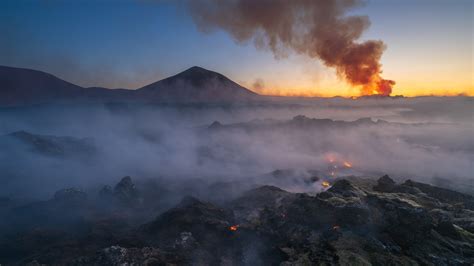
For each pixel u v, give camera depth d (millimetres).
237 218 69562
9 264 62375
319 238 46281
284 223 54812
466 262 39719
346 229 46688
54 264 57875
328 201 53406
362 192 58781
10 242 71688
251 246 53344
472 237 47125
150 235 67000
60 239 73438
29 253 66562
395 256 40531
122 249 51125
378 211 50312
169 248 56781
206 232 62625
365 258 39750
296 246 46312
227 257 52594
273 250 48531
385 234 45875
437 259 40188
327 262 39219
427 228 45500
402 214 47562
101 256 49281
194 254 53875
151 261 49656
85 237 72625
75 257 60719
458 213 57812
